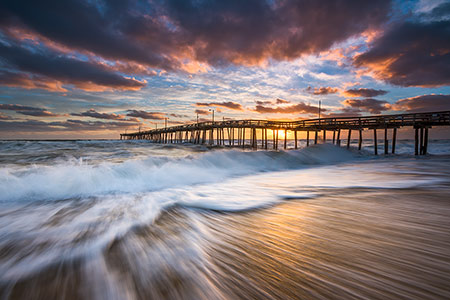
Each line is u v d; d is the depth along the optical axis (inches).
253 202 193.6
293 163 582.2
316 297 65.9
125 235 118.0
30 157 705.0
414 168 440.8
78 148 1278.3
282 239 111.6
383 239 109.7
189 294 67.8
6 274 79.7
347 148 948.6
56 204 188.7
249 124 1200.2
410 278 74.9
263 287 71.2
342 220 140.2
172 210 168.9
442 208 163.3
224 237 114.7
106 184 269.7
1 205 185.5
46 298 66.2
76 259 91.4
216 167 453.7
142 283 73.7
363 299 64.4
